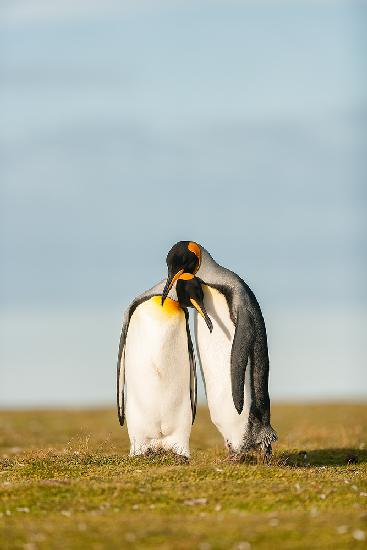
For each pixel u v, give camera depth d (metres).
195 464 15.93
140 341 16.34
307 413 33.16
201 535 11.01
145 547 10.65
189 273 16.39
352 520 11.52
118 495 13.03
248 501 12.66
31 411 35.38
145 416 16.67
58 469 15.38
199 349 16.58
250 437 16.70
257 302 16.67
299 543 10.68
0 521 11.88
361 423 29.31
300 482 13.95
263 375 16.58
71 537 11.05
